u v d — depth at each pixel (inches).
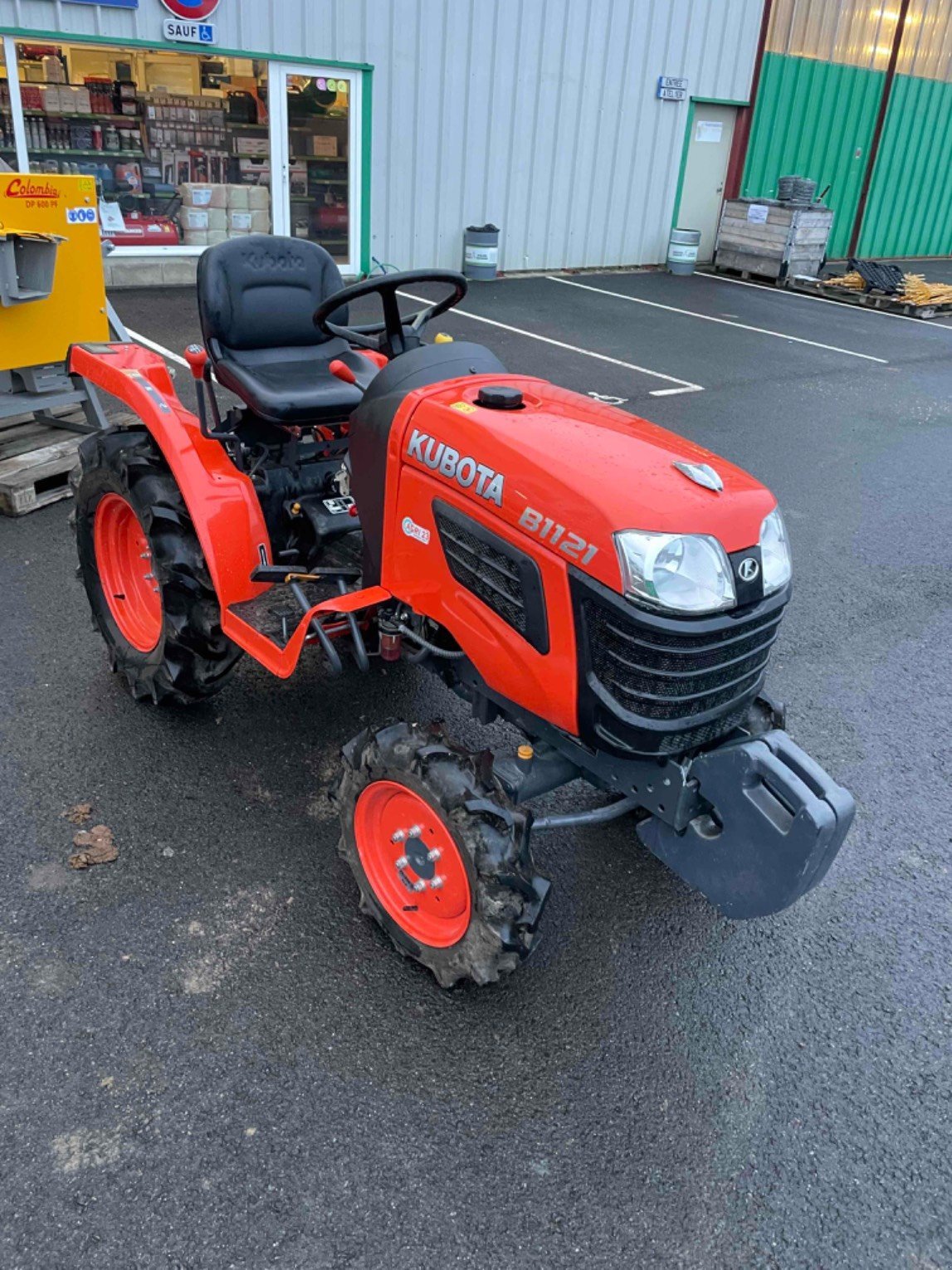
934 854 120.7
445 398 93.1
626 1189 78.3
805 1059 91.5
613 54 494.9
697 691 82.6
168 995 91.5
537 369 334.0
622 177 535.5
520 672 86.0
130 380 124.3
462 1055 88.5
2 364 186.7
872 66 610.9
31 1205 73.1
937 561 208.1
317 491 131.6
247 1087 83.5
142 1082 83.2
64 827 111.2
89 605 156.1
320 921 101.8
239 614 114.3
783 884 81.2
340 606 96.2
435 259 484.1
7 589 161.6
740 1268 73.4
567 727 85.0
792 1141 83.4
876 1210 78.3
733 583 79.7
